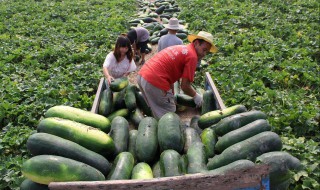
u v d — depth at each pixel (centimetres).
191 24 1667
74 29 1661
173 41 962
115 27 1652
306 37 1357
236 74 1047
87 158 464
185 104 779
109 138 512
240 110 616
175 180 374
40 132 496
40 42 1459
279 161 419
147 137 544
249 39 1373
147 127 568
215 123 612
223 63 1141
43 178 419
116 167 473
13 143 736
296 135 762
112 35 1517
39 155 442
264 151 450
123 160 487
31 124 848
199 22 1648
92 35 1506
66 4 2230
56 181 421
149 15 1942
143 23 1789
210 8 1898
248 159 447
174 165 456
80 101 919
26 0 2459
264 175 376
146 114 772
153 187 375
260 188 381
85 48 1360
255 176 376
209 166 461
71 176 422
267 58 1178
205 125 619
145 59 1385
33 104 891
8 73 1152
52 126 494
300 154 649
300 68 1061
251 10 1794
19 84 1033
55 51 1300
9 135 771
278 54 1196
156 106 721
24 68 1205
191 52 666
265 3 1991
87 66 1145
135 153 548
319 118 779
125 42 812
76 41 1472
